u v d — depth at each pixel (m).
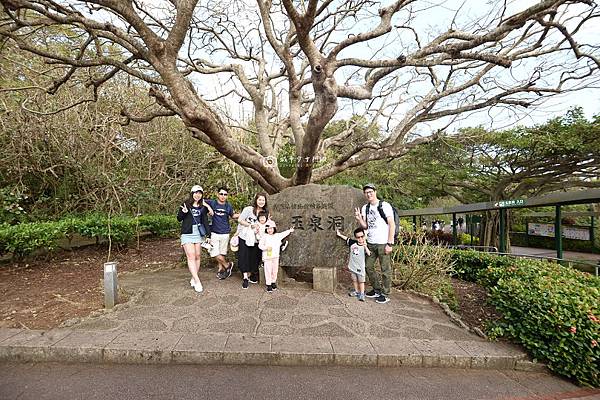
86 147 8.50
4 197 6.93
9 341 3.08
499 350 3.15
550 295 3.15
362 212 4.71
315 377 2.78
